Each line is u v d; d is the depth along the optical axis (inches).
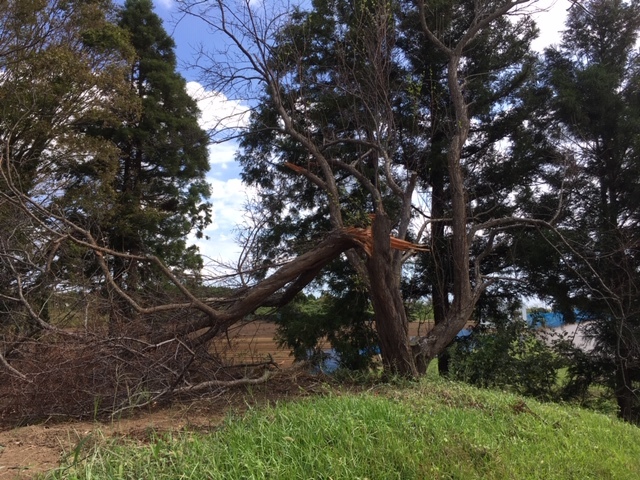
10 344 297.9
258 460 152.5
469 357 419.5
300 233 559.2
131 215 686.5
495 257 574.6
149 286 333.7
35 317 283.0
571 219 573.9
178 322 312.7
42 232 318.3
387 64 413.1
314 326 514.9
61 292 313.3
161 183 803.4
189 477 141.3
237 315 316.5
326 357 494.6
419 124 538.0
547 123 599.5
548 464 195.6
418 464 171.3
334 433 183.3
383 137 424.8
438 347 360.2
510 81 568.1
